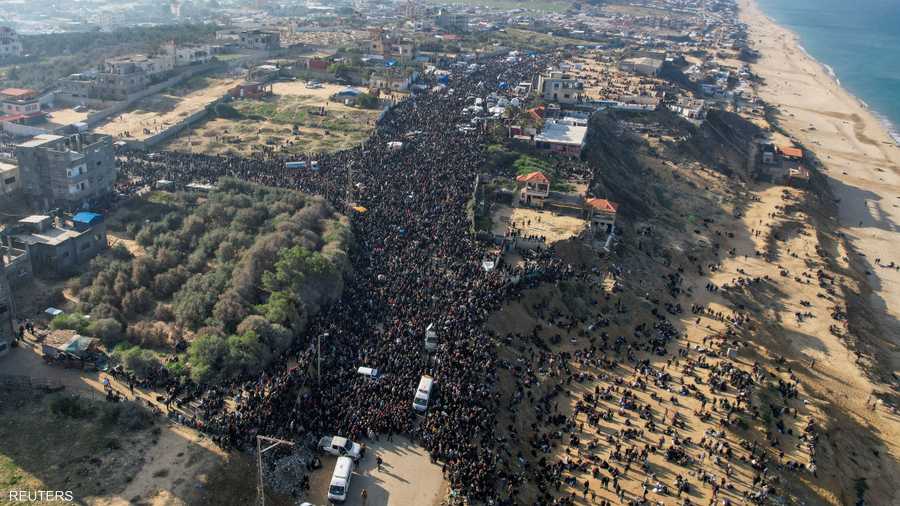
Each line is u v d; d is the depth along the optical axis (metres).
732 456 81.50
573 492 72.94
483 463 70.25
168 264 104.69
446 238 115.88
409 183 137.25
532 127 174.88
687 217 160.50
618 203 151.62
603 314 109.12
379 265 106.75
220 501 63.16
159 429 70.56
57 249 102.75
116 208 125.19
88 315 91.12
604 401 88.94
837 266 145.75
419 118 184.62
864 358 113.06
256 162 149.50
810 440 86.94
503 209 135.75
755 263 141.62
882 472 87.94
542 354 94.94
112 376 78.62
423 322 91.38
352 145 165.25
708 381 96.06
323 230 116.75
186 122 180.12
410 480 68.00
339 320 91.62
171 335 88.25
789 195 180.62
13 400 73.44
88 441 68.38
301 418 72.88
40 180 121.81
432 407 76.56
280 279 96.81
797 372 104.88
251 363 80.12
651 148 192.25
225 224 117.94
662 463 79.38
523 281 108.19
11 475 63.38
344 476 65.06
